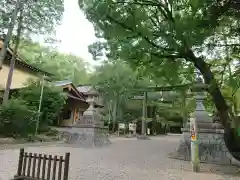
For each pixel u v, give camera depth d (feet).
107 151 32.42
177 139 64.39
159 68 15.70
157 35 12.98
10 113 37.70
